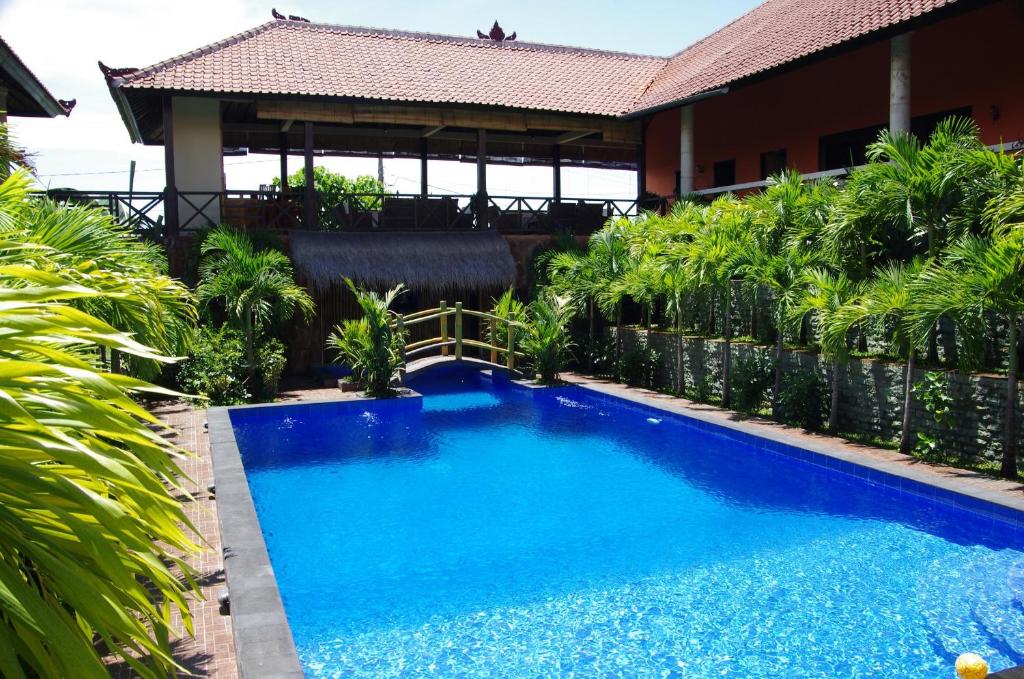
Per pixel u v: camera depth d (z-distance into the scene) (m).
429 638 5.26
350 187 31.84
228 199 16.75
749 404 11.73
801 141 16.77
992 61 12.94
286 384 14.91
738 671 4.79
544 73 20.61
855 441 9.74
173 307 6.93
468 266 16.55
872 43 12.97
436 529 7.48
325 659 4.99
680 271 12.53
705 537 7.20
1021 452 8.17
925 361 9.77
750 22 20.48
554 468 9.69
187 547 2.13
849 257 10.50
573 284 15.67
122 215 15.30
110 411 1.81
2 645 1.44
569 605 5.77
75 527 1.64
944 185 8.87
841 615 5.53
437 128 18.95
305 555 6.85
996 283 7.50
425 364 14.95
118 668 4.03
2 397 1.57
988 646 5.05
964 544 6.97
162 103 15.93
